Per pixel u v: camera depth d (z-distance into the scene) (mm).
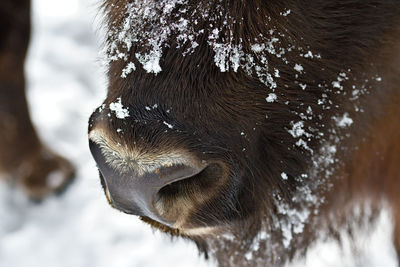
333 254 2375
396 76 1747
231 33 1610
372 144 1827
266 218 1702
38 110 3332
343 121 1716
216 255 1790
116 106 1610
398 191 1946
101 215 2848
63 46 3770
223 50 1608
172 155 1594
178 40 1607
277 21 1628
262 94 1633
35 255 2715
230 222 1649
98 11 1741
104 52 1688
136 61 1616
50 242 2756
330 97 1688
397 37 1707
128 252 2711
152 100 1606
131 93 1612
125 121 1604
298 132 1674
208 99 1609
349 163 1821
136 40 1618
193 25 1606
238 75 1618
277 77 1640
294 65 1646
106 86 1682
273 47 1630
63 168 2934
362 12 1674
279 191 1693
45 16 3938
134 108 1607
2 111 2682
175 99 1605
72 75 3602
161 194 1604
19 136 2777
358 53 1688
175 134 1599
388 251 2418
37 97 3420
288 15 1632
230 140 1622
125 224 2812
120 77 1623
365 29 1682
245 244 1746
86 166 3039
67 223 2828
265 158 1665
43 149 2924
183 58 1607
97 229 2801
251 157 1646
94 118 1638
